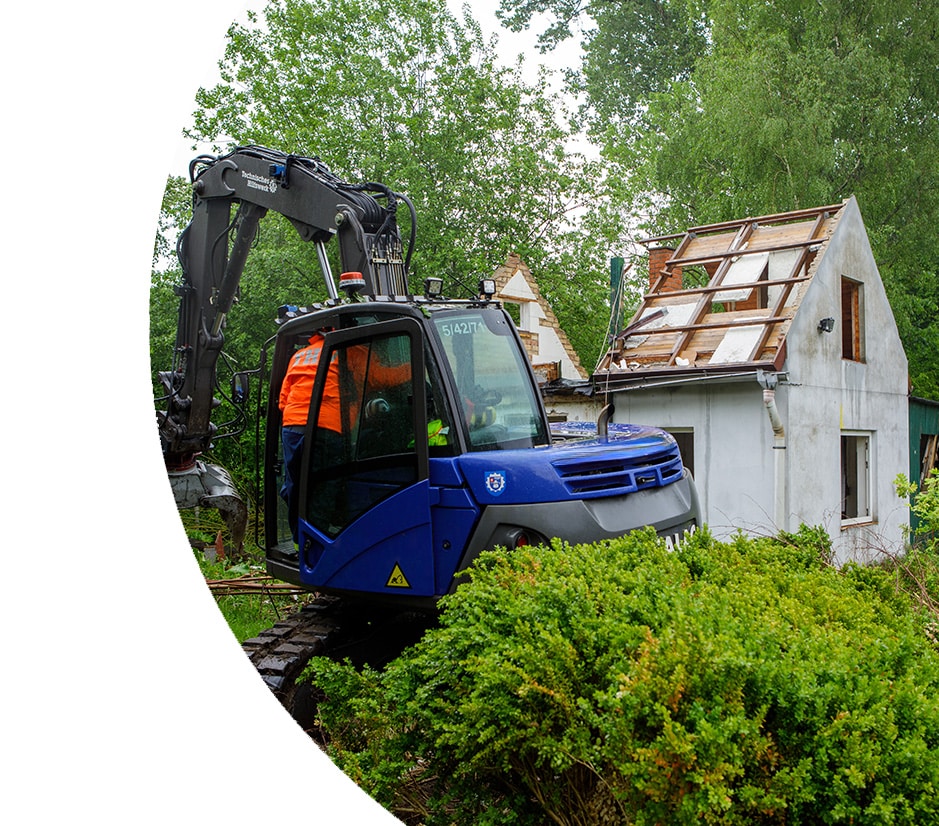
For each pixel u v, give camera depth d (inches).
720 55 915.4
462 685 135.3
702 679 113.2
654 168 981.2
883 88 880.3
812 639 128.7
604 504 200.8
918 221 901.2
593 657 126.5
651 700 110.6
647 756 106.2
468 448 205.2
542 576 147.0
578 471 201.0
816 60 872.3
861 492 582.6
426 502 201.2
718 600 139.7
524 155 842.2
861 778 107.0
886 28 913.5
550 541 191.3
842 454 578.9
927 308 986.1
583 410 533.6
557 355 852.0
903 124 910.4
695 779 103.7
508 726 125.2
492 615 140.0
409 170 763.4
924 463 698.8
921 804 106.8
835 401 523.8
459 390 209.5
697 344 490.6
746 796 107.0
